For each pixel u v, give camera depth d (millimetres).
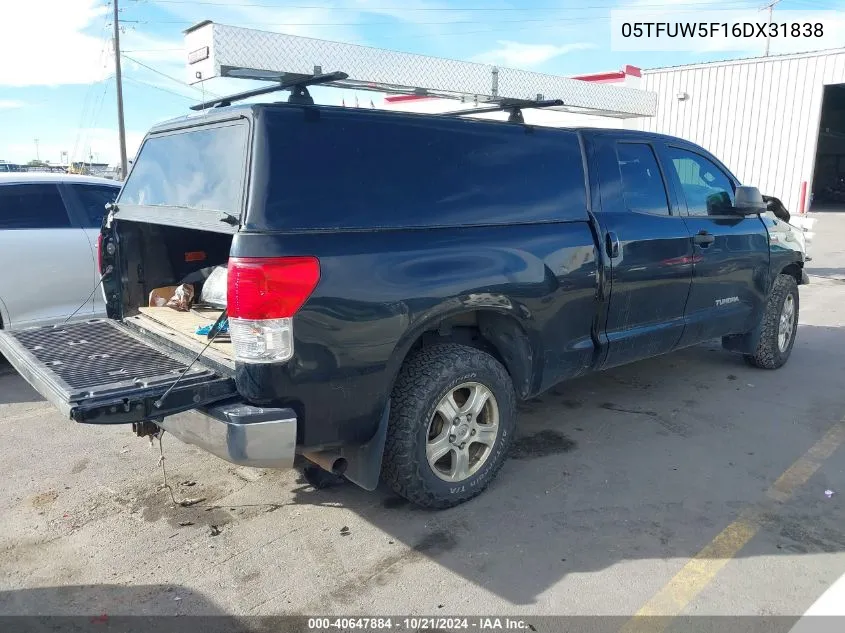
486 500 3547
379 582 2867
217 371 2900
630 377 5641
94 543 3188
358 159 2988
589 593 2773
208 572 2953
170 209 3250
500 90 4254
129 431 4547
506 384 3529
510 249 3434
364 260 2859
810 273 11430
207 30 3107
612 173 4133
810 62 21891
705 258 4707
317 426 2865
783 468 3920
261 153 2744
